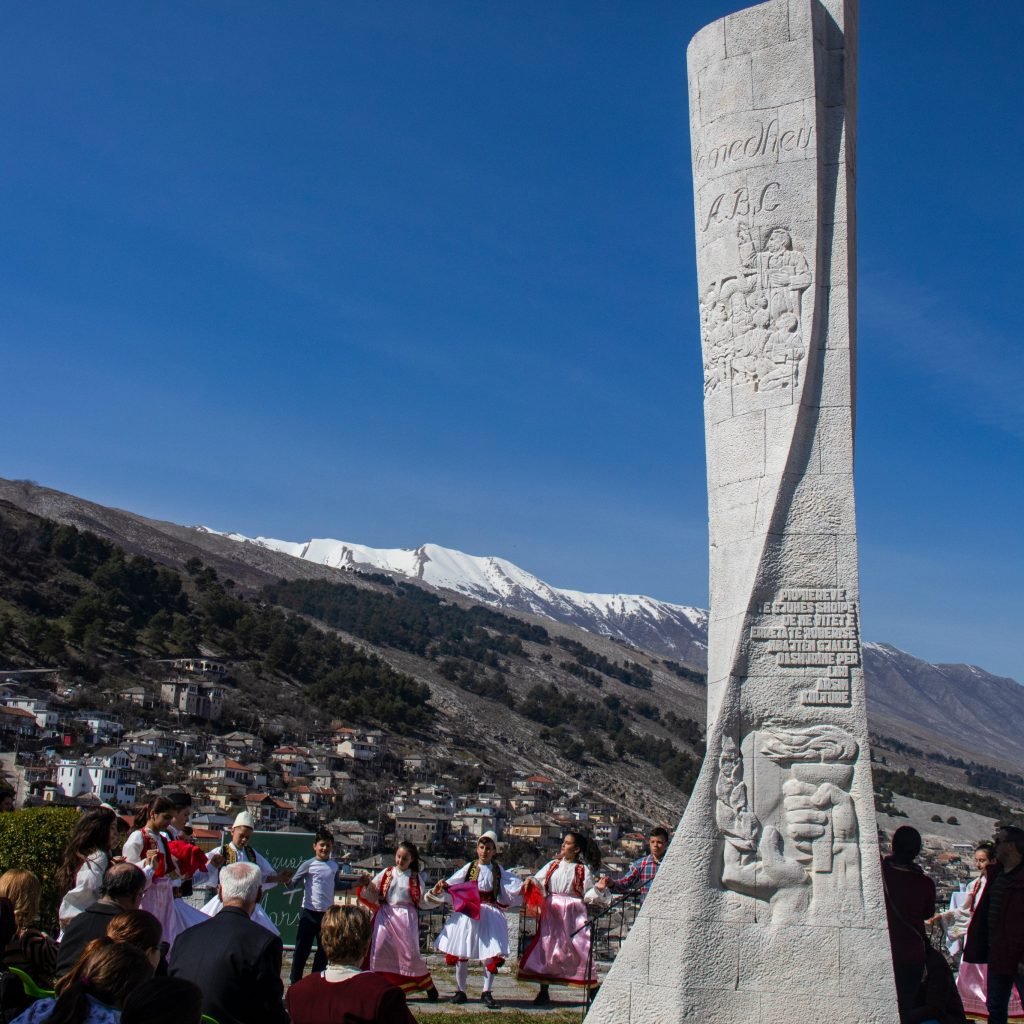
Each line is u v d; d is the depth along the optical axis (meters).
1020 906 10.44
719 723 12.16
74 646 116.12
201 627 135.12
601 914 14.74
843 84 13.45
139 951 6.29
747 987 11.50
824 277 13.06
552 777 134.12
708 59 13.87
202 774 96.81
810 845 11.84
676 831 11.96
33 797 81.44
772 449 12.77
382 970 14.75
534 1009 14.60
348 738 118.06
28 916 8.52
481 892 15.10
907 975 11.50
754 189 13.31
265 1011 7.56
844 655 12.20
